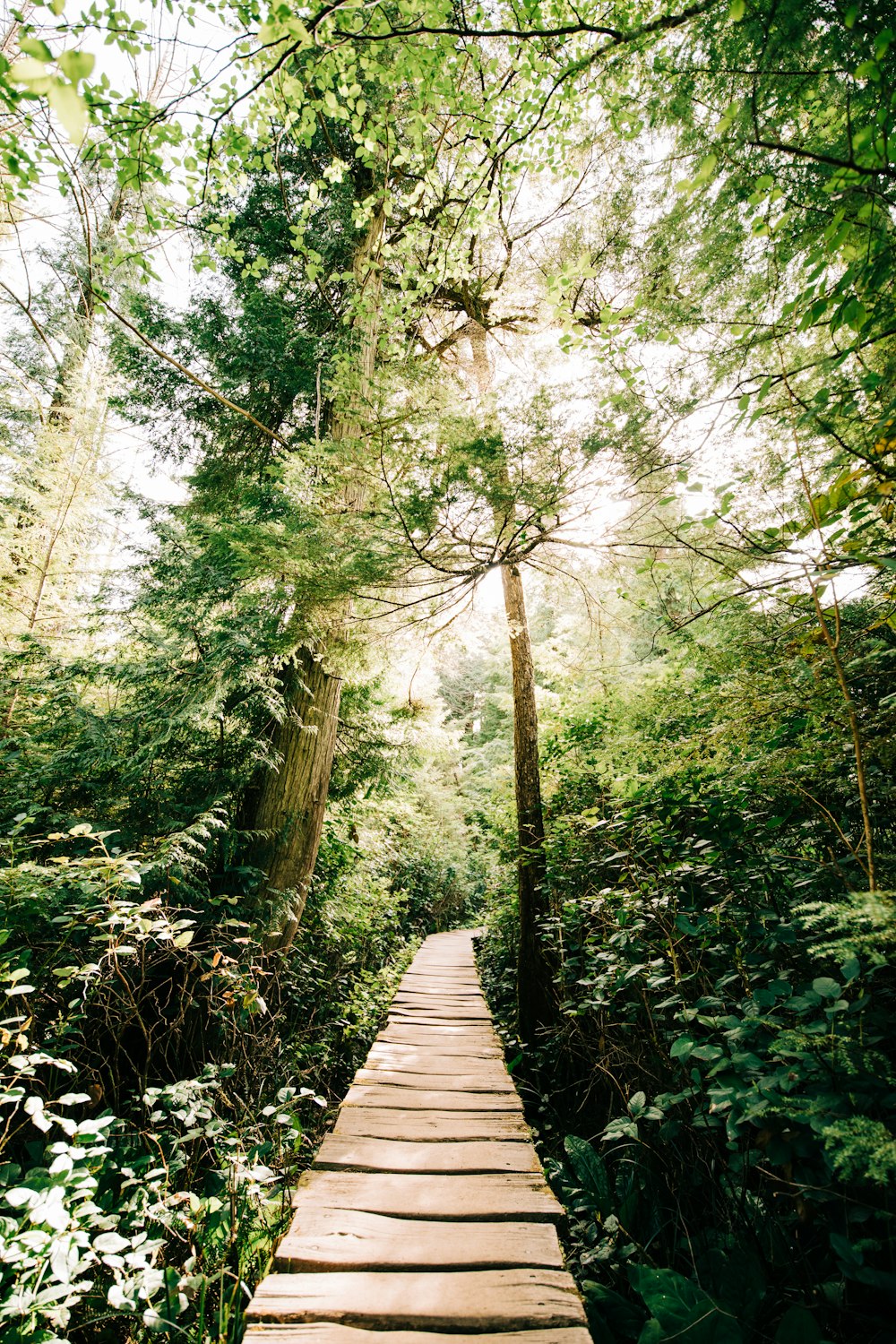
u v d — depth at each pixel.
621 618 5.05
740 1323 1.60
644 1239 2.20
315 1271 1.78
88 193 2.70
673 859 2.71
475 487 2.66
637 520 2.89
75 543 5.92
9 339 6.09
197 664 3.80
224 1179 2.37
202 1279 1.77
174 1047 3.21
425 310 5.25
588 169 3.67
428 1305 1.64
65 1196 1.80
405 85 3.85
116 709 4.04
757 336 1.69
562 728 6.75
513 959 6.21
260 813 4.29
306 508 3.23
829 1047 1.45
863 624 2.04
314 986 4.59
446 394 3.06
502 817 7.00
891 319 1.35
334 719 4.80
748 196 1.58
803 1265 1.74
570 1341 1.54
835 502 1.61
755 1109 1.45
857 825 2.11
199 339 4.47
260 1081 3.23
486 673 14.24
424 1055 3.65
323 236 5.24
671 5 1.80
